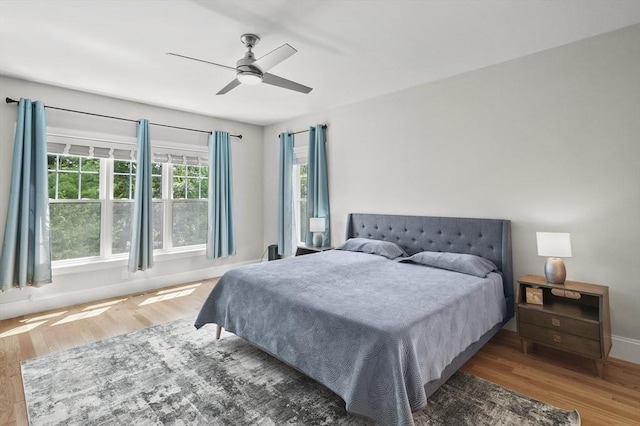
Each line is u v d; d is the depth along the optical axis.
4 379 2.26
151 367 2.41
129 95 3.98
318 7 2.18
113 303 3.87
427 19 2.34
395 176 3.97
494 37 2.61
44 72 3.25
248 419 1.84
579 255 2.71
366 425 1.79
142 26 2.41
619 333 2.54
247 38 2.54
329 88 3.80
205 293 4.29
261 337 2.37
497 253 3.09
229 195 5.17
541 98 2.88
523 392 2.10
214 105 4.45
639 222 2.45
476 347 2.37
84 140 3.86
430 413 1.88
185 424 1.80
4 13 2.22
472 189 3.33
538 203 2.92
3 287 3.26
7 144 3.36
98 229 4.06
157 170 4.60
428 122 3.65
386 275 2.80
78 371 2.35
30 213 3.42
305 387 2.15
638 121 2.44
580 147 2.69
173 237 4.75
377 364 1.65
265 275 2.70
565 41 2.69
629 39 2.46
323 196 4.69
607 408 1.94
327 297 2.21
